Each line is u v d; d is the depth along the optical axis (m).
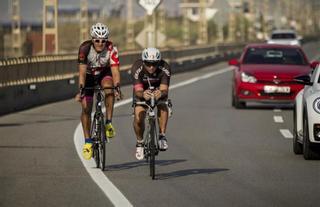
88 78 21.97
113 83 21.66
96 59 21.61
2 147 25.95
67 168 21.69
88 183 19.36
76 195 17.75
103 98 22.08
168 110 20.73
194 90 54.66
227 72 79.00
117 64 21.69
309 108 23.20
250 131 31.41
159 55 20.31
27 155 24.12
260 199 17.42
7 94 38.69
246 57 41.94
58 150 25.23
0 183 19.30
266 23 177.38
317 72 25.03
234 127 32.78
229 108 41.72
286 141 28.39
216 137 29.36
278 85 39.84
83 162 22.80
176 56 79.06
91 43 21.59
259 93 39.97
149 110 20.38
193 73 77.25
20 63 40.72
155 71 20.59
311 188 18.88
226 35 177.12
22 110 39.91
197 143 27.64
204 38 105.94
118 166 22.25
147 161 21.58
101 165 21.52
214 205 16.72
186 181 19.80
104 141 21.30
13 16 85.12
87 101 21.77
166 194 17.95
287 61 41.53
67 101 45.81
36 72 43.19
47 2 59.72
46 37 61.00
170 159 23.78
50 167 21.86
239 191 18.41
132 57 64.12
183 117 36.75
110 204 16.73
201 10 107.94
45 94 44.44
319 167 22.28
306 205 16.78
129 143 27.45
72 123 33.53
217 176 20.61
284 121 35.38
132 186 18.97
